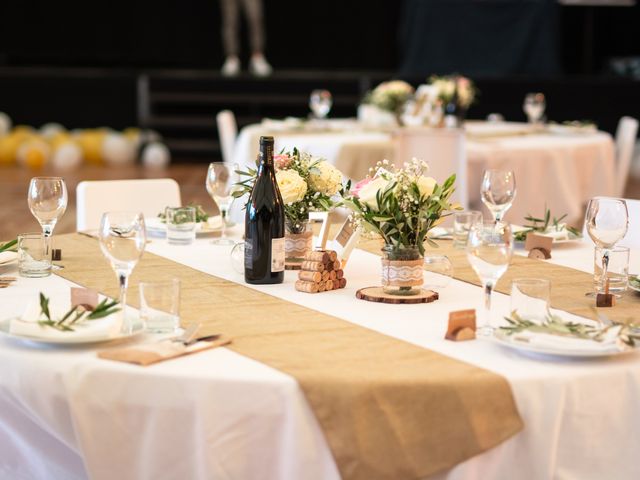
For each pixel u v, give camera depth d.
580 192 5.55
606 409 1.71
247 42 13.44
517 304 1.89
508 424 1.65
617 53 13.18
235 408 1.63
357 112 11.94
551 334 1.79
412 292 2.17
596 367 1.72
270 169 2.29
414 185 2.12
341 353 1.77
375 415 1.62
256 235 2.29
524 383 1.66
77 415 1.68
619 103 11.44
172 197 3.68
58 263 2.53
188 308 2.08
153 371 1.66
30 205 2.50
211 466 1.65
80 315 1.83
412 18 12.02
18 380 1.75
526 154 5.21
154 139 11.94
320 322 1.98
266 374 1.65
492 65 11.80
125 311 1.87
